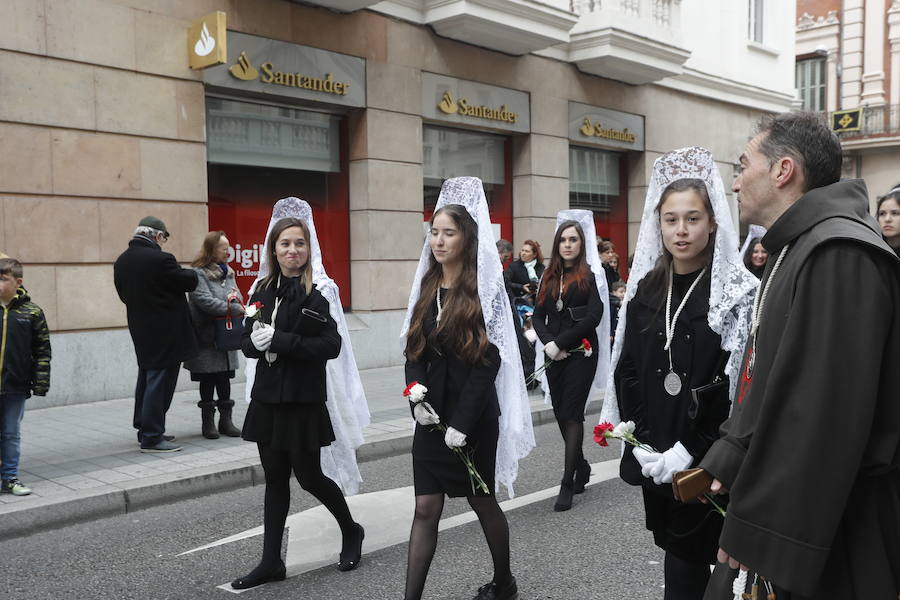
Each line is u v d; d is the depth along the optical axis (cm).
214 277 705
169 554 456
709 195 259
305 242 409
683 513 257
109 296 882
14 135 809
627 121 1577
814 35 2950
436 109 1220
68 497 525
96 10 862
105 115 873
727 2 1823
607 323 603
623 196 1652
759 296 198
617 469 642
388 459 690
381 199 1152
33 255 825
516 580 405
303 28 1047
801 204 181
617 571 416
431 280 361
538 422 855
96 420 781
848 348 159
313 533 488
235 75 977
